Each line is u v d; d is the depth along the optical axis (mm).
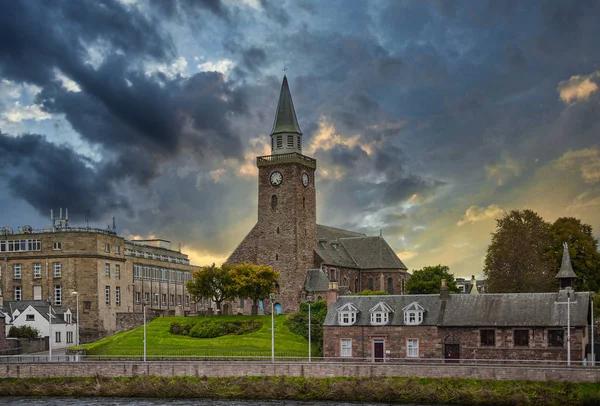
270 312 165250
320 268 167750
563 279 106500
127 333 140875
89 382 106312
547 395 89625
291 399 98250
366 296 116438
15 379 108938
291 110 172750
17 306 151000
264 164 169500
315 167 174250
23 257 166000
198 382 103000
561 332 102812
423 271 159750
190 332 137500
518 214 143875
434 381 95875
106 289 167750
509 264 136250
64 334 153000
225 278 153125
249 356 111688
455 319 108188
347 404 94750
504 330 105312
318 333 132000
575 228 143875
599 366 93812
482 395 91438
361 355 111812
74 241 164250
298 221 166375
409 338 109812
